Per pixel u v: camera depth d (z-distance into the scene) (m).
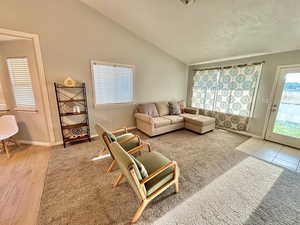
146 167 1.61
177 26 2.91
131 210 1.47
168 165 1.44
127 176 1.36
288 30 2.25
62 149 2.77
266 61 3.17
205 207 1.51
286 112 3.02
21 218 1.38
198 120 3.61
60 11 2.60
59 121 2.96
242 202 1.58
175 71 4.71
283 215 1.43
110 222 1.34
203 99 4.65
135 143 2.25
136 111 3.96
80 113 2.96
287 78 2.93
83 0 2.76
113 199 1.61
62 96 2.92
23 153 2.61
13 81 2.71
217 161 2.41
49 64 2.67
